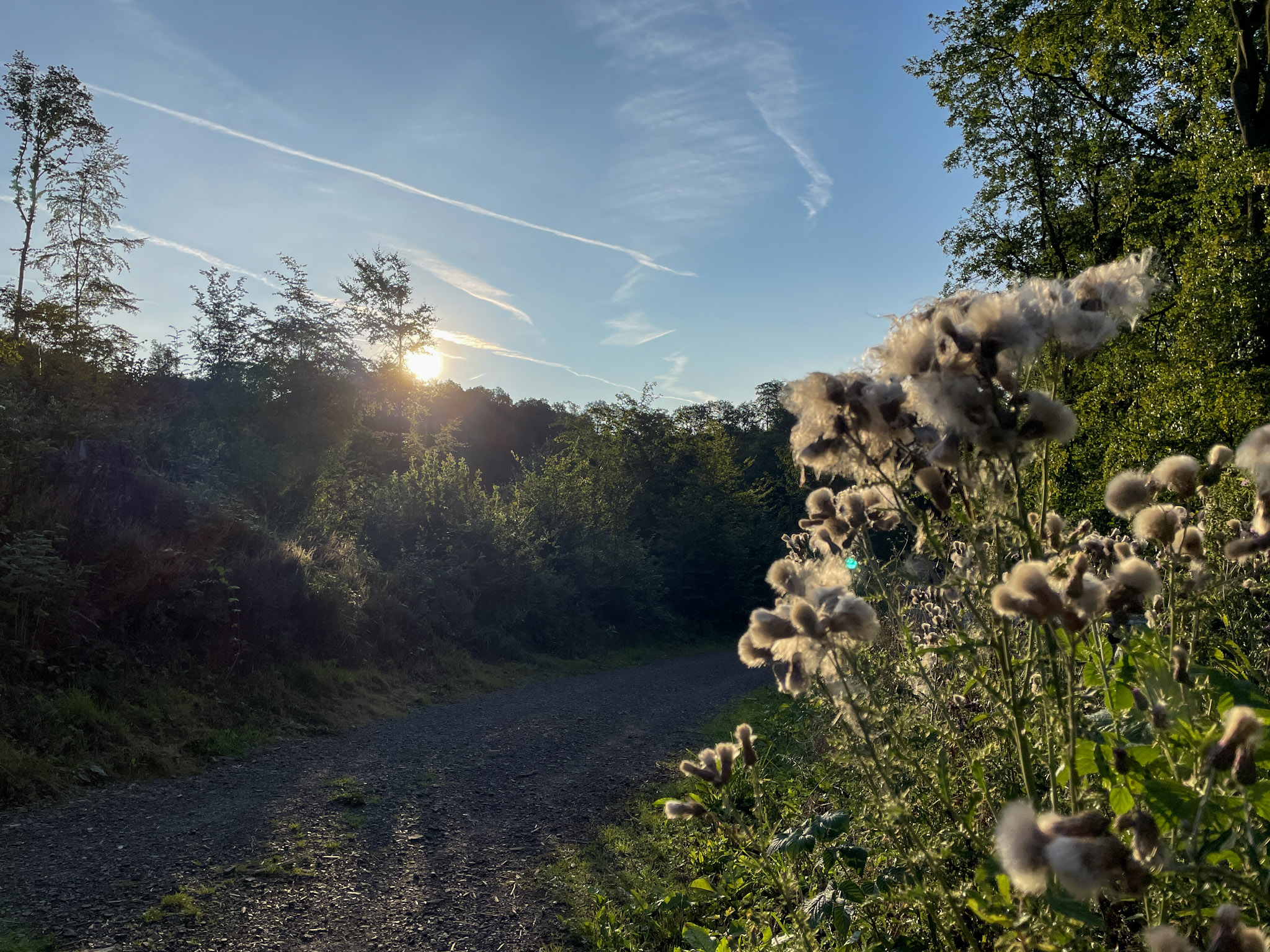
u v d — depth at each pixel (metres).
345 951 4.17
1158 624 1.68
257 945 4.18
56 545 8.96
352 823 6.22
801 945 2.31
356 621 12.61
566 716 11.37
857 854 2.36
